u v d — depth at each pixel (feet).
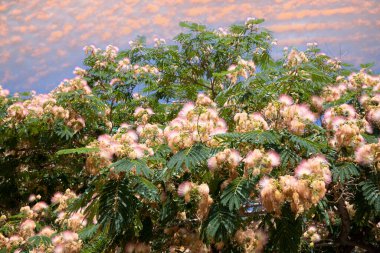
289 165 15.21
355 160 16.08
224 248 15.98
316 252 24.73
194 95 35.55
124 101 35.55
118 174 14.75
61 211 26.02
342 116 16.79
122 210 14.16
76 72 36.81
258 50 34.55
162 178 15.67
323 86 21.25
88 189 16.10
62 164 33.32
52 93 32.55
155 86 34.81
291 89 20.24
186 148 14.96
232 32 35.78
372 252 22.79
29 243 21.27
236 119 16.07
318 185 12.66
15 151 32.81
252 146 15.37
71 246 18.80
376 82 21.52
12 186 33.06
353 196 17.34
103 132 32.76
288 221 14.47
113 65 36.81
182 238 17.58
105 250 17.53
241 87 20.76
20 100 33.47
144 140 17.87
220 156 14.35
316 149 15.01
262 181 13.38
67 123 29.89
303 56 21.53
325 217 17.24
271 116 16.07
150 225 17.21
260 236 15.65
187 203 15.78
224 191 13.99
